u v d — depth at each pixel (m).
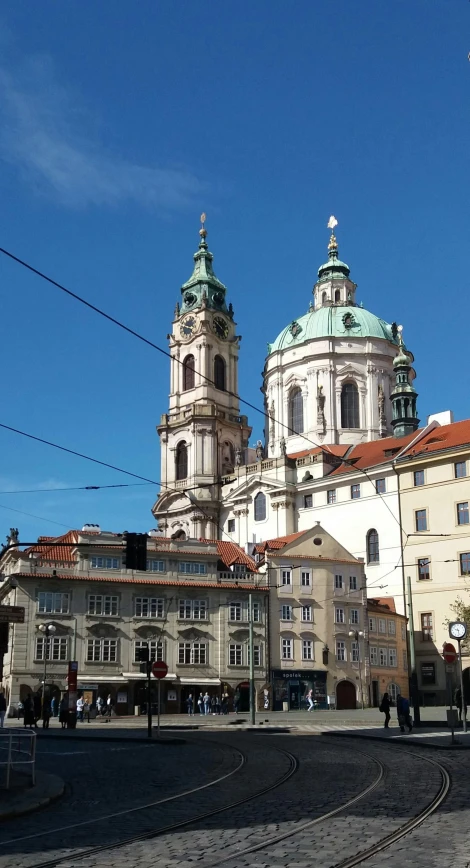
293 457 113.06
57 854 14.17
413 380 120.81
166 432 123.44
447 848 13.95
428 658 89.00
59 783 23.05
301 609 82.44
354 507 99.38
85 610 74.56
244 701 78.12
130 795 21.70
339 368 117.12
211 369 123.94
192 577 79.44
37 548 77.31
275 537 106.38
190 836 15.69
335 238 131.75
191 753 34.41
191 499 107.81
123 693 74.31
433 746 35.34
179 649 77.00
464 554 88.25
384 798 19.81
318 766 27.88
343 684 82.69
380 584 94.44
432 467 92.56
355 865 12.97
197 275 129.12
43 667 71.94
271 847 14.44
